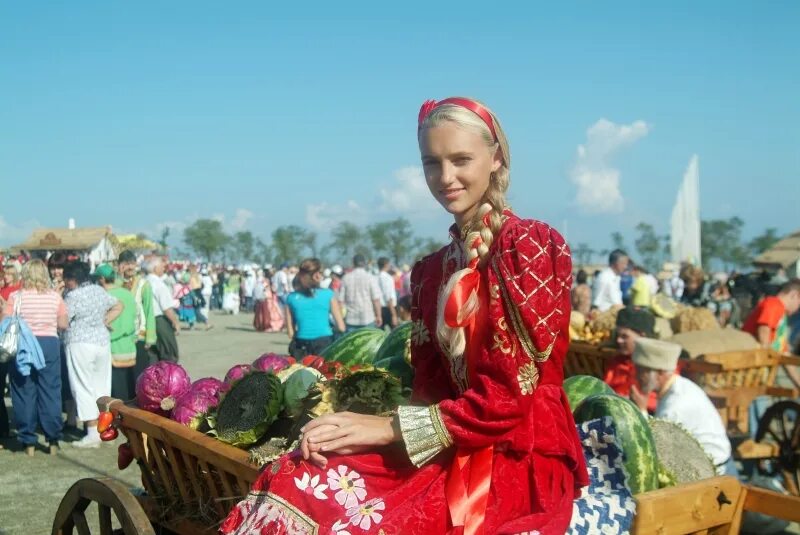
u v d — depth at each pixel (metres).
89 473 8.38
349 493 2.58
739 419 7.95
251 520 2.59
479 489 2.51
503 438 2.57
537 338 2.47
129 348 10.04
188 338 24.44
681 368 7.77
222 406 3.74
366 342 5.92
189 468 3.69
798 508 3.11
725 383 7.92
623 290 17.88
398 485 2.63
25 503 7.31
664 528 3.00
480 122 2.64
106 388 9.63
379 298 13.92
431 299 2.88
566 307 2.57
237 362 17.86
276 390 3.53
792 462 7.13
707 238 104.12
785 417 7.50
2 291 10.85
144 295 10.66
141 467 4.17
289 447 3.20
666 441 4.43
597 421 3.08
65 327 9.38
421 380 2.96
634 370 6.27
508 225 2.56
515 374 2.48
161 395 4.20
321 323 10.77
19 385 9.03
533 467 2.62
